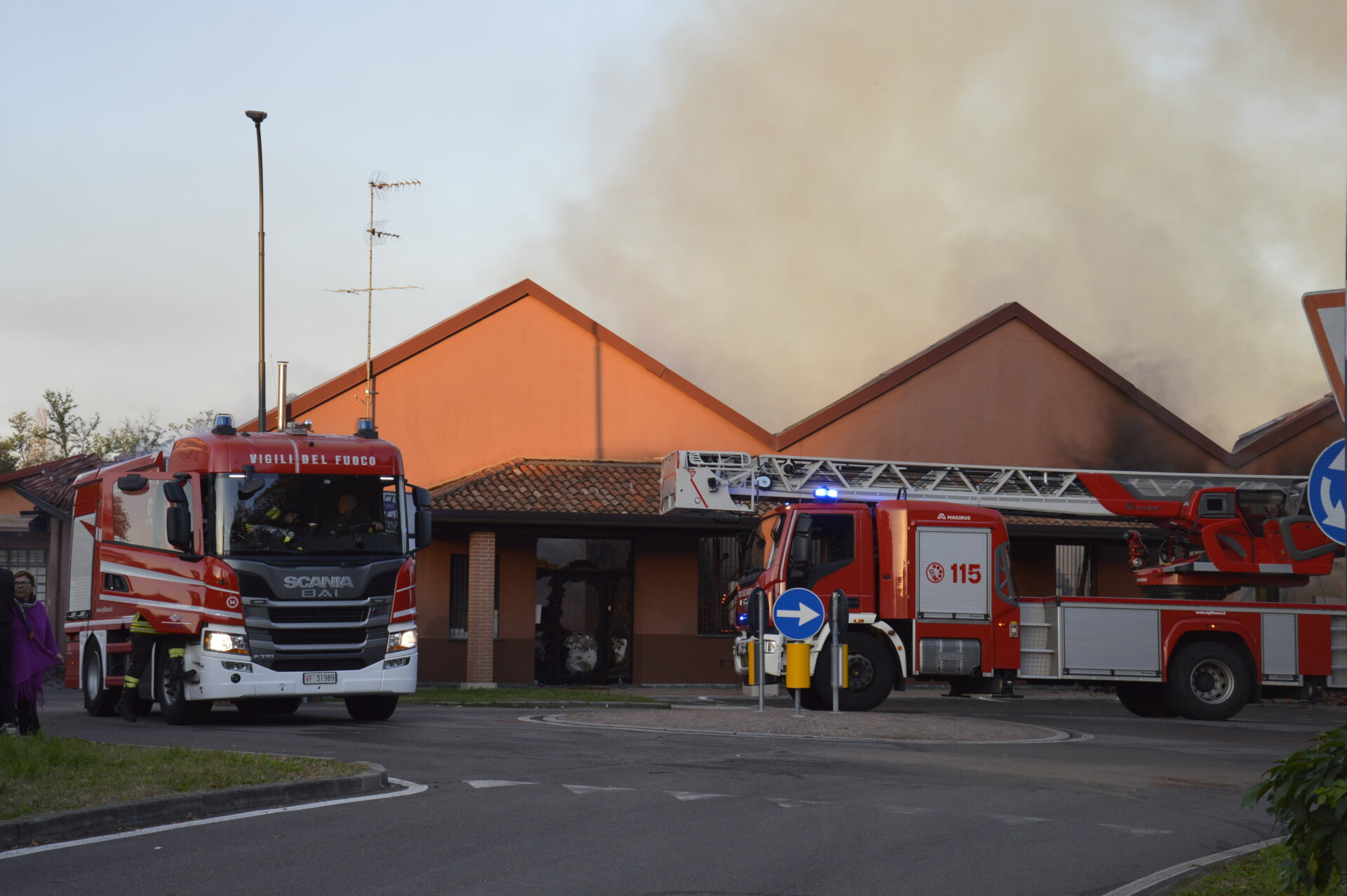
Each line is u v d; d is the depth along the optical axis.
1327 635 21.39
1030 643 20.94
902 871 7.61
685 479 22.58
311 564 15.53
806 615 17.78
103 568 18.75
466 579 30.25
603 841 8.24
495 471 30.48
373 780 10.16
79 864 7.33
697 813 9.35
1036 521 30.61
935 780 11.60
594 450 32.09
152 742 13.45
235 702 20.09
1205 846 8.73
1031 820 9.53
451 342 31.88
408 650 15.98
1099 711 23.52
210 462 15.66
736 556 30.94
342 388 31.25
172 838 8.10
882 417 32.91
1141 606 21.14
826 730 15.98
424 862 7.50
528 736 14.71
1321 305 5.65
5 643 13.68
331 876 7.08
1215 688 21.14
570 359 32.25
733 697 26.91
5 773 9.70
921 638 20.53
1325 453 6.73
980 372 33.41
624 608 30.91
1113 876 7.64
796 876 7.37
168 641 16.41
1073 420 33.62
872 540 20.72
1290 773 6.00
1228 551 22.30
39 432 73.56
